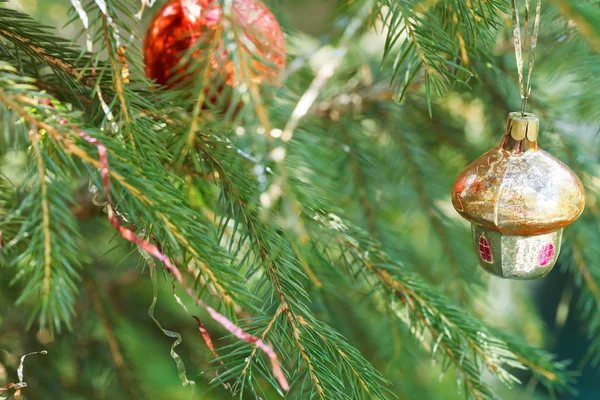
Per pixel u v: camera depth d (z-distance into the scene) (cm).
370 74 82
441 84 61
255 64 59
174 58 62
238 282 59
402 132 82
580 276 78
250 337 56
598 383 141
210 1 61
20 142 66
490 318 88
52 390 74
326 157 76
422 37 60
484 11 63
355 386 63
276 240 61
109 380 77
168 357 86
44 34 64
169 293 88
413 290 67
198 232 59
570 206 62
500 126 78
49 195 57
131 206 58
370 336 79
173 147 62
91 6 62
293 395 67
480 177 63
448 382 93
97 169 58
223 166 61
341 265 74
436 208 82
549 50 76
